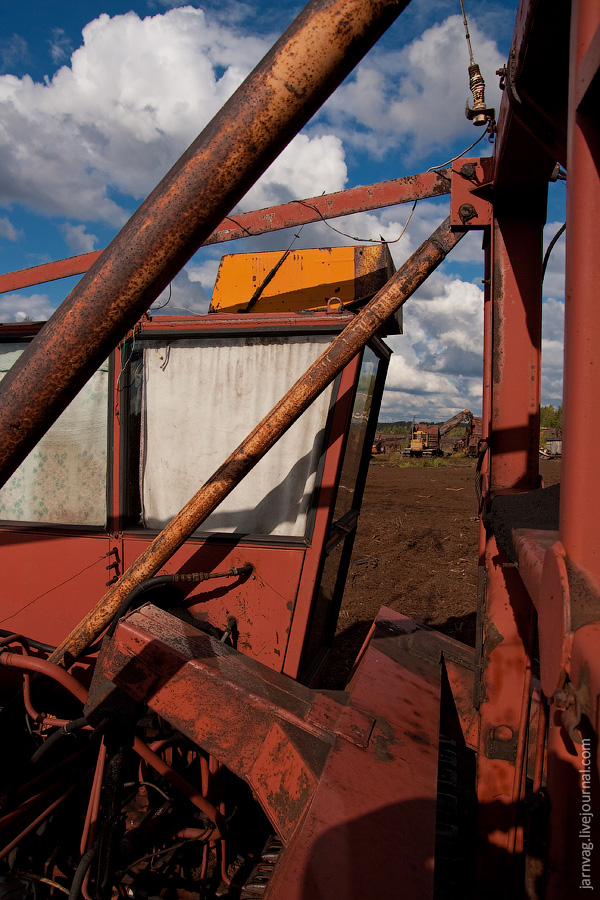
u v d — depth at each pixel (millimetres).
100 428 2855
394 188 2824
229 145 733
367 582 7719
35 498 2957
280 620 2605
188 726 1744
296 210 3043
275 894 1194
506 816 2031
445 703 2617
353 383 2604
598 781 594
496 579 2010
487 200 1952
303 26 702
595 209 702
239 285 3494
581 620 669
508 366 2004
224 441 2766
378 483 21984
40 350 796
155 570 2020
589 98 684
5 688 2889
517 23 1229
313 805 1387
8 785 2217
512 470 2018
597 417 714
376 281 3252
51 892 2186
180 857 2453
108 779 1908
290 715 1677
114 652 1861
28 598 2887
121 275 769
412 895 1195
